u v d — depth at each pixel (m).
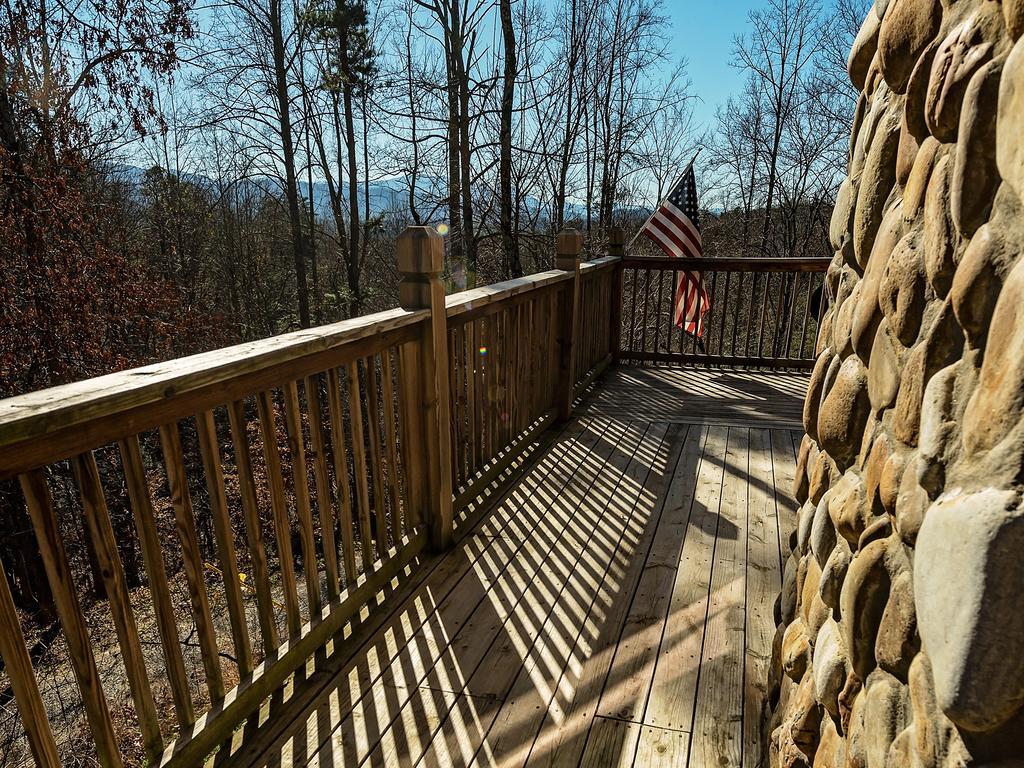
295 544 8.75
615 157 18.08
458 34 13.88
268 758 1.63
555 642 2.08
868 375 1.02
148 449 9.82
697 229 5.54
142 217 19.06
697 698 1.82
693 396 4.86
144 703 1.41
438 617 2.21
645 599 2.30
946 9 0.76
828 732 1.08
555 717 1.76
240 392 1.57
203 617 1.57
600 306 5.36
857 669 0.91
